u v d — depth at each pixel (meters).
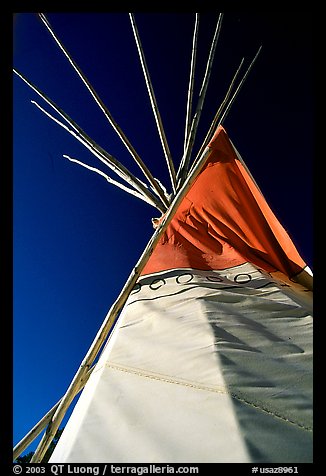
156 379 2.29
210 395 2.04
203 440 1.74
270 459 1.61
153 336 2.84
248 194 5.55
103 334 3.36
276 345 2.56
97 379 2.46
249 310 3.20
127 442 1.83
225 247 4.88
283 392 2.04
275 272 4.82
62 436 2.22
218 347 2.45
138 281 4.12
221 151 5.66
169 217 4.19
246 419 1.82
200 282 3.77
